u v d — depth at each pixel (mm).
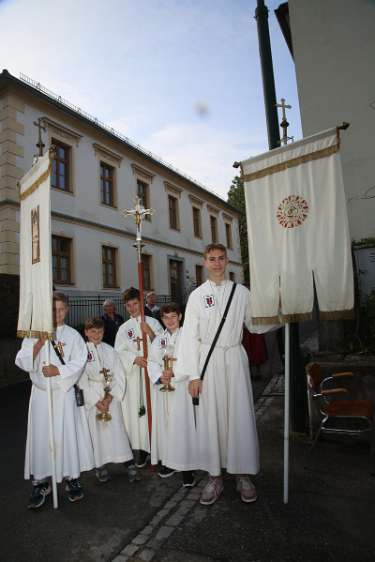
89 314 14320
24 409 6984
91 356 3852
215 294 3393
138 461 4246
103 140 16094
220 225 26578
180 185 21859
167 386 3770
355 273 5219
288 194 3322
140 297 4422
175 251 20797
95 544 2699
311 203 3232
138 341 4449
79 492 3371
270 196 3400
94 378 3775
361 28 5941
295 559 2393
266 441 4477
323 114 6066
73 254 14227
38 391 3445
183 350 3363
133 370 4434
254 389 7039
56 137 13914
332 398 4406
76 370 3445
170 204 21250
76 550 2643
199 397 3338
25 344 3504
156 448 3879
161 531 2805
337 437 4344
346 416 3713
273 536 2641
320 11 6188
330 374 4480
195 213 23938
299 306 3215
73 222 14336
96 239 15312
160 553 2545
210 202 25297
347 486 3305
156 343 4016
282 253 3311
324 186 3203
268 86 5012
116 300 15875
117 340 4668
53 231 13500
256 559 2414
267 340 10461
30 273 3754
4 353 9492
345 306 3062
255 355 7605
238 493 3316
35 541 2770
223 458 3268
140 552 2576
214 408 3242
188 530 2785
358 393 4363
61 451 3322
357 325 4887
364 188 5777
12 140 12391
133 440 4242
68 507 3252
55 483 3234
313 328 13406
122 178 17156
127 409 4328
